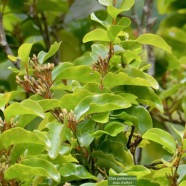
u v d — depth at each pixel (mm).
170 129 2604
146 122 1669
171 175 1578
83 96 1622
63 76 1689
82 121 1635
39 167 1477
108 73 1658
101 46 1769
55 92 2049
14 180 1525
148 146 2217
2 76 2510
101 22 1760
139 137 1740
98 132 1621
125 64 1749
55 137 1552
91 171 1646
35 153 1569
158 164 1719
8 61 2512
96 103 1609
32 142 1521
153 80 1693
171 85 2535
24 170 1486
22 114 1586
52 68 1697
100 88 1663
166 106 2463
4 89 2525
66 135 1613
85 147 1630
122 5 1729
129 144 1738
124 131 1768
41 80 1693
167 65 2523
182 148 1559
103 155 1621
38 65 1706
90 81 1689
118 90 1709
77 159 1647
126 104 1604
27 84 1696
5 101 1582
